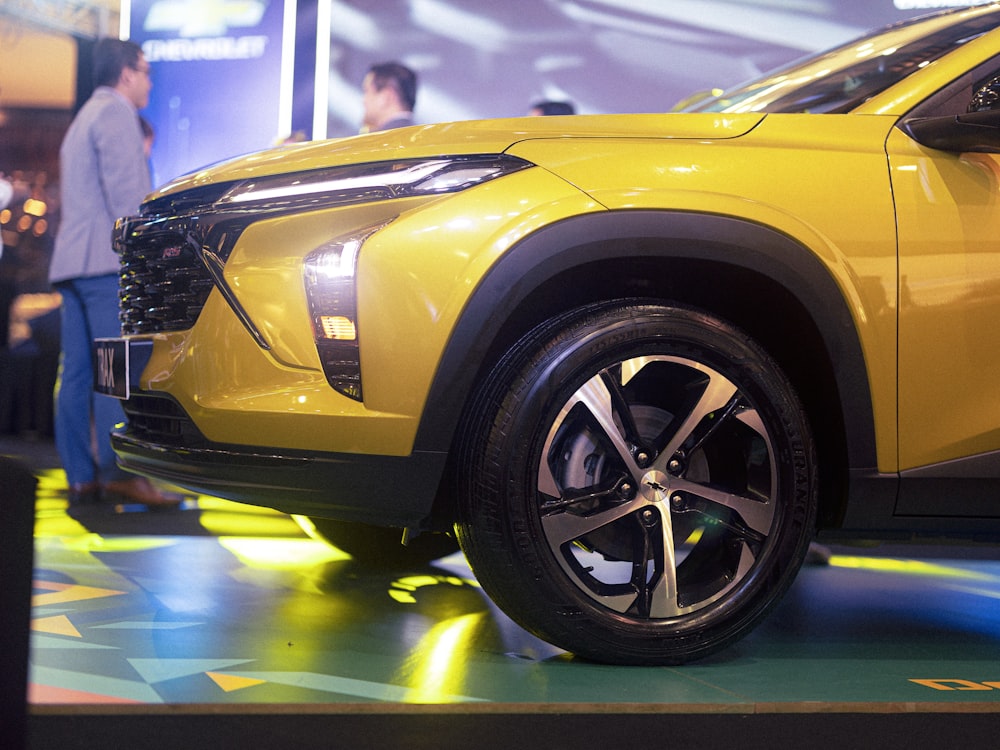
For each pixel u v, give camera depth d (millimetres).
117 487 4242
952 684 1922
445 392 1889
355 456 1905
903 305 2008
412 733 1529
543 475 1912
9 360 6742
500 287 1883
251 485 1979
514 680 1845
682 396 2037
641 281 2062
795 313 2016
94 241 4086
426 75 5902
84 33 6363
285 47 6059
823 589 2896
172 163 6258
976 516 2096
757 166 1993
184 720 1555
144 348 2201
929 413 2035
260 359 1966
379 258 1896
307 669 1881
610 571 2875
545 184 1920
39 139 6641
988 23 2396
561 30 5758
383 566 2957
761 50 5633
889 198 2021
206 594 2562
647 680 1879
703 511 2014
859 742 1548
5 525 1078
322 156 2049
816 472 2043
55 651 1972
